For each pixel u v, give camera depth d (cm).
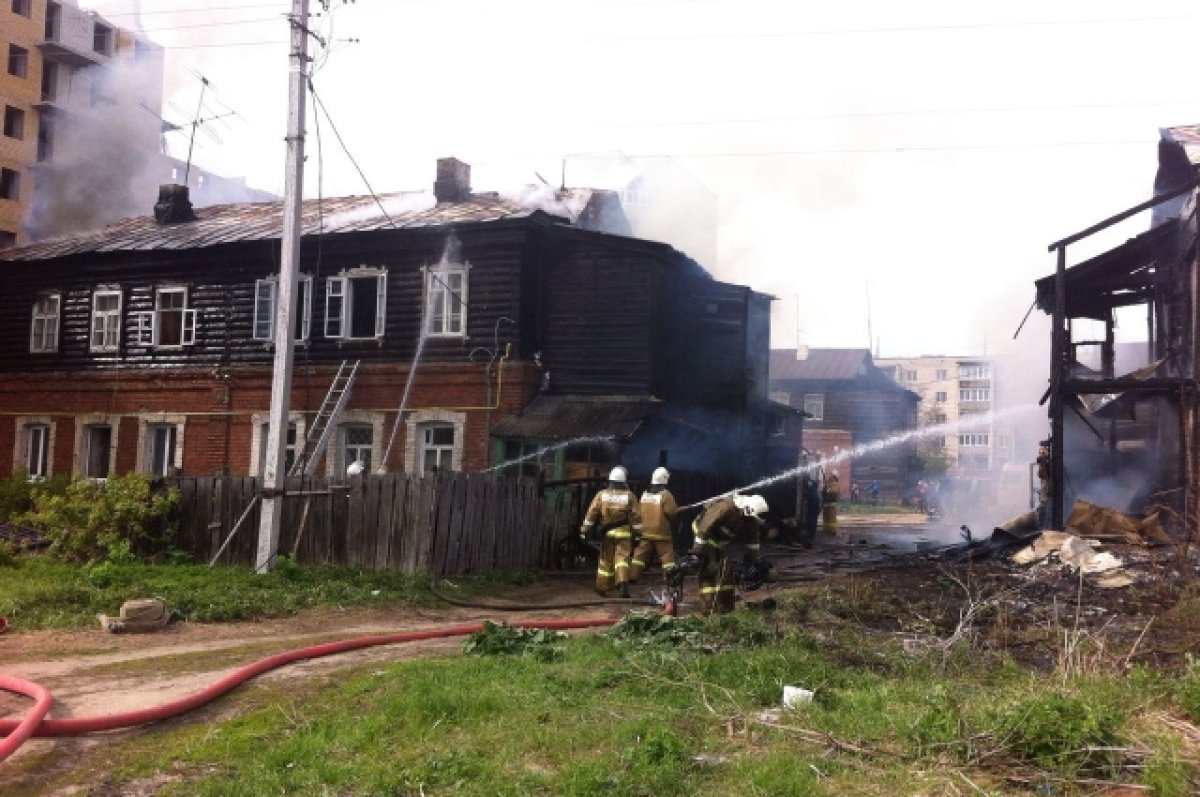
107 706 688
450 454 2094
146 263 2423
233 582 1234
